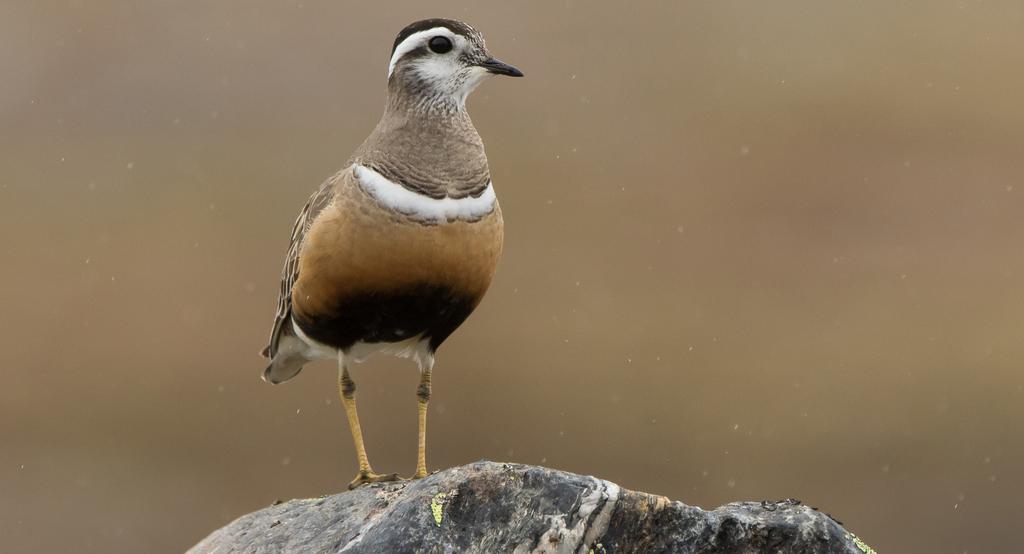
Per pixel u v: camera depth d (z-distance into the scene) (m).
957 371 19.30
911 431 18.06
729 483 17.16
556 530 7.45
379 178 9.30
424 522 7.42
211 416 18.45
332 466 17.23
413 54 9.55
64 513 16.97
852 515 16.59
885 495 16.92
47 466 17.58
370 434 17.69
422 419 10.06
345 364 10.02
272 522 8.34
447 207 9.29
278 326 10.47
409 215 9.23
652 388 18.64
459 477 7.55
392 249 9.26
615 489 7.55
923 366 19.23
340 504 8.30
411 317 9.61
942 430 18.12
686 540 7.57
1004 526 16.44
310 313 9.77
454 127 9.53
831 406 18.52
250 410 18.48
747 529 7.61
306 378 18.72
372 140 9.61
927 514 16.64
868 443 17.81
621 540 7.52
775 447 17.75
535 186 23.77
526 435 17.83
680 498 16.91
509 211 22.92
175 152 24.84
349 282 9.41
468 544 7.41
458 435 17.80
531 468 7.61
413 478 9.64
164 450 17.83
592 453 17.59
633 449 17.73
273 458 17.41
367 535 7.48
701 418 18.20
